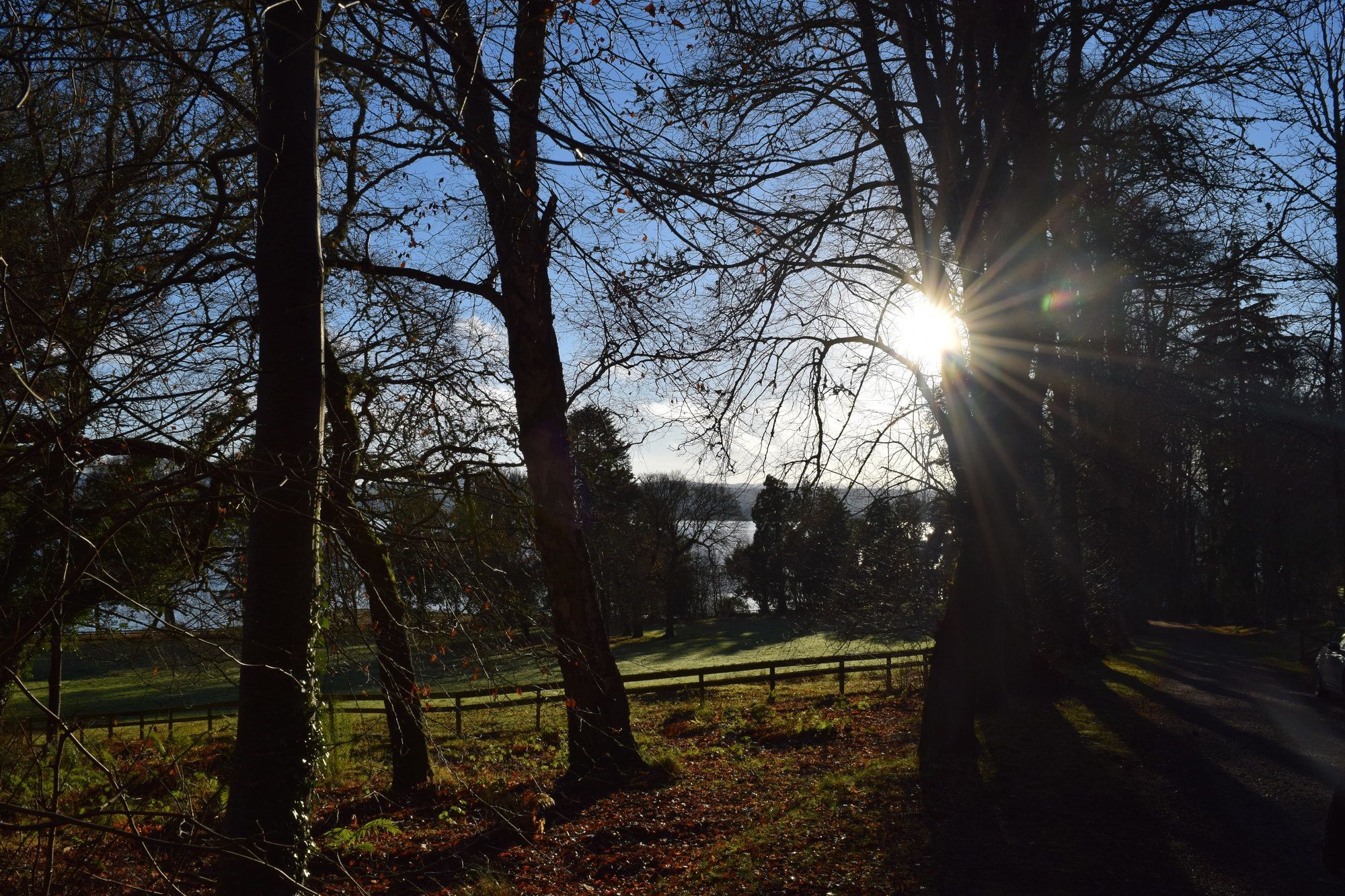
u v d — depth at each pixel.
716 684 23.14
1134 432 18.47
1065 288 13.72
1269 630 38.72
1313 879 6.73
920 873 7.13
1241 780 9.85
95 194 6.78
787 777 11.98
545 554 11.98
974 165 11.70
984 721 13.86
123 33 5.04
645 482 41.03
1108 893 6.52
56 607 4.03
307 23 5.13
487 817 9.88
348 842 8.96
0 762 4.63
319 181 5.25
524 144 8.70
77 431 4.43
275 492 4.69
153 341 5.07
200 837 4.41
